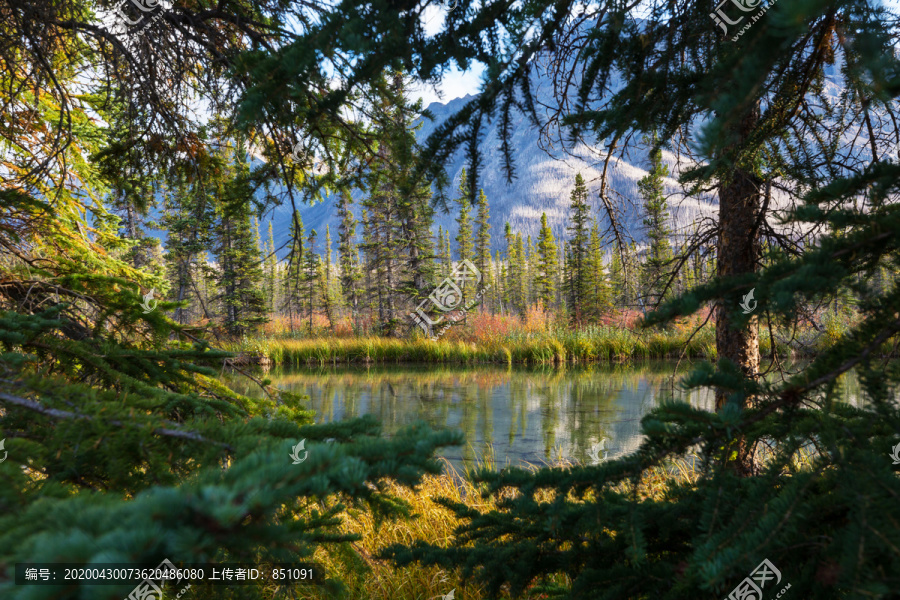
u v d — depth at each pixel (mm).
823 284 802
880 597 626
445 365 22109
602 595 1052
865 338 870
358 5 1104
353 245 35844
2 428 971
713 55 1257
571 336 22672
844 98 1693
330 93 1248
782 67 1357
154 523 495
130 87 2633
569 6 1160
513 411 10750
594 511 1107
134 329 2143
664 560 1117
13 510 669
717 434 986
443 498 1634
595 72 1397
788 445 978
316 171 2707
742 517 906
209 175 3129
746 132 2031
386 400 12500
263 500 555
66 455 895
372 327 28875
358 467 681
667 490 1306
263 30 2703
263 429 1061
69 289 2117
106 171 2939
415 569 2812
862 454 819
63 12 2445
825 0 607
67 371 1570
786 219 996
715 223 3129
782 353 2182
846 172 1926
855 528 735
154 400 1152
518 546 1315
